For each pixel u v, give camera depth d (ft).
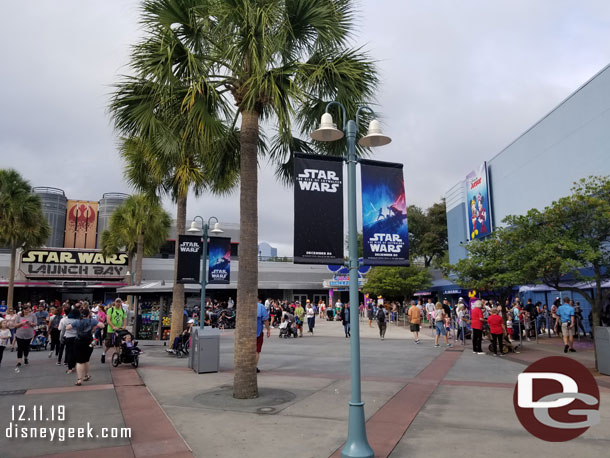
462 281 51.80
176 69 25.12
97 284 123.85
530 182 76.18
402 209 19.52
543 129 72.38
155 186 51.49
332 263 18.71
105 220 147.54
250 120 26.58
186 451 16.42
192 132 26.76
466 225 102.47
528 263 35.27
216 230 47.26
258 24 22.81
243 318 25.36
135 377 32.32
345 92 26.05
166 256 143.02
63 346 40.93
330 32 25.40
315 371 35.24
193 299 106.42
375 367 37.24
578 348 49.16
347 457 15.26
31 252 122.83
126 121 26.84
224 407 22.91
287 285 142.92
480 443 17.29
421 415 21.61
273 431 18.76
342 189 19.49
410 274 113.91
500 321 45.80
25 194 85.35
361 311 132.57
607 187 34.88
